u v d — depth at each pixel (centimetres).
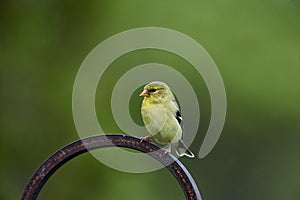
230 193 1728
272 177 1738
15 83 1440
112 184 1361
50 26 1483
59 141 1405
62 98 1435
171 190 1466
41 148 1402
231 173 1731
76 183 1348
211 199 1727
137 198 1373
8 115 1411
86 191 1351
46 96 1441
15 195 1360
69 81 1452
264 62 1675
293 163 1733
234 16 1662
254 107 1706
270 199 1736
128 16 1537
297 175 1736
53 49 1475
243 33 1667
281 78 1684
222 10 1658
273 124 1717
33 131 1411
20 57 1459
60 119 1418
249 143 1728
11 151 1388
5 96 1423
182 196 1470
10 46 1463
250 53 1669
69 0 1491
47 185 1342
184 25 1627
